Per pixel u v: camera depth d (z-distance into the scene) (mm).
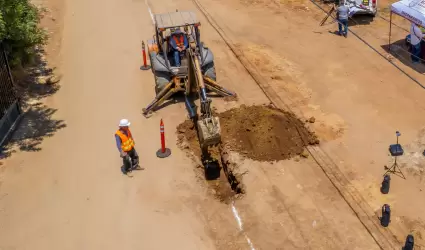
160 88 15414
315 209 11320
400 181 12133
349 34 20500
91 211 11438
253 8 23391
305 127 14211
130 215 11289
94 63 18266
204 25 21375
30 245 10570
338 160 12922
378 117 14766
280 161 12844
